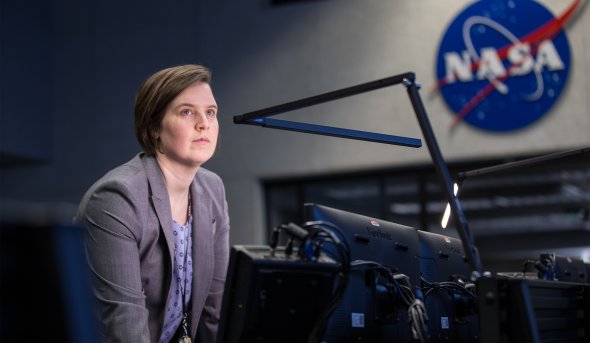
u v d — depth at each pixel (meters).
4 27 8.34
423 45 7.35
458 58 7.21
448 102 7.20
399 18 7.46
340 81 7.62
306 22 7.81
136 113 2.02
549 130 6.94
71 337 0.82
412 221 7.40
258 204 7.81
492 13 7.14
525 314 1.46
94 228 1.86
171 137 1.98
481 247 14.10
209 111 2.03
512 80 7.04
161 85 1.99
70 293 0.83
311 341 1.48
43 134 8.56
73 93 8.59
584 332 1.85
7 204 0.84
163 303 1.98
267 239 7.85
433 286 2.04
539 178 8.24
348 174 7.64
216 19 8.13
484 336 1.45
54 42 8.70
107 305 1.81
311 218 1.75
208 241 2.08
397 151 7.34
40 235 0.82
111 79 8.47
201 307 2.07
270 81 7.88
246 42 8.01
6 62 8.31
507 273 2.44
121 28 8.48
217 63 8.08
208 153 2.02
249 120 1.81
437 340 2.05
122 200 1.88
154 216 1.94
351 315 1.73
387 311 1.81
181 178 2.03
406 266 1.98
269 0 8.00
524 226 13.27
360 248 1.83
